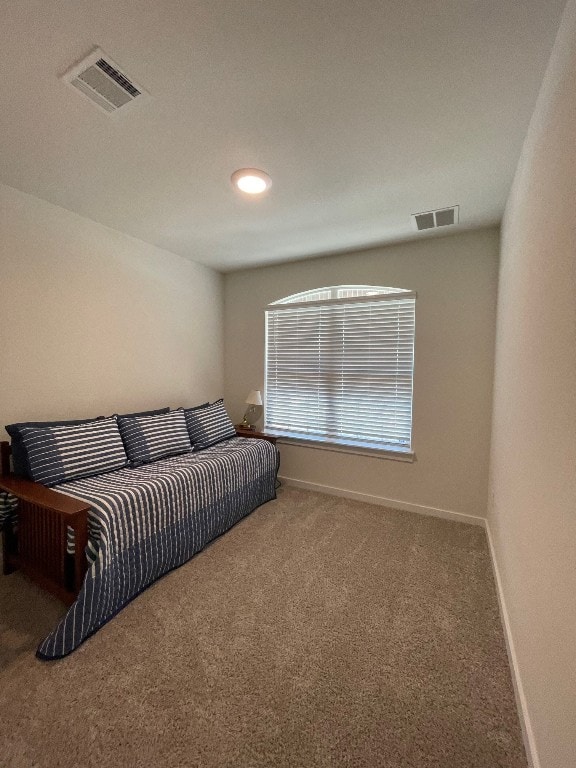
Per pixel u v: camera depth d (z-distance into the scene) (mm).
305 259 3375
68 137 1590
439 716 1187
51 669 1343
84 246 2473
